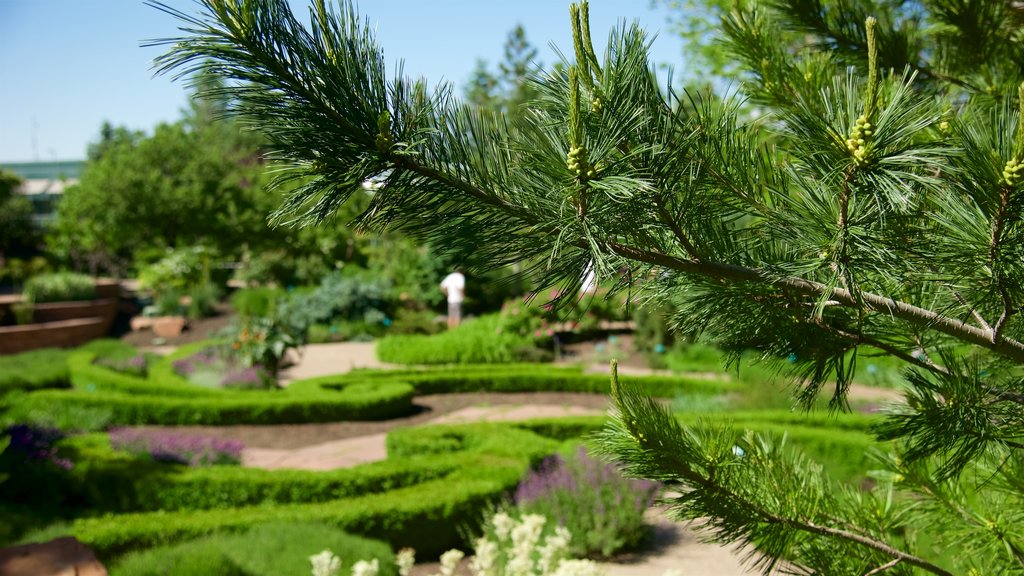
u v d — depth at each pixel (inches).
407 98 56.1
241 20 50.4
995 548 80.6
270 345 592.7
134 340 857.5
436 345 727.1
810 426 366.6
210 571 192.1
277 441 450.6
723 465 73.7
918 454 69.4
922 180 49.6
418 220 58.4
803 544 78.3
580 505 268.7
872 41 48.2
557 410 538.6
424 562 270.1
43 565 108.8
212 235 1258.6
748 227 68.0
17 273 1028.5
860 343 68.7
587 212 54.2
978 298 61.0
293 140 53.9
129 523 250.2
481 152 58.5
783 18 106.8
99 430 427.2
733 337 71.3
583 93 57.7
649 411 73.3
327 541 231.6
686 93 62.7
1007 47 100.1
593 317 745.6
